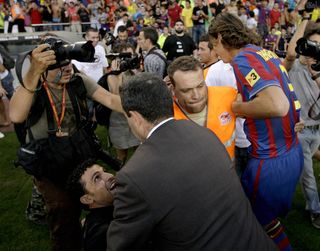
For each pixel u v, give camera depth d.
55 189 2.17
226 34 1.93
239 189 1.40
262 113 1.73
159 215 1.24
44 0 13.91
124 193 1.27
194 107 1.93
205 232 1.27
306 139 2.88
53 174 2.12
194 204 1.27
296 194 3.51
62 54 1.80
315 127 2.88
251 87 1.78
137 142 3.64
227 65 2.74
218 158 1.38
